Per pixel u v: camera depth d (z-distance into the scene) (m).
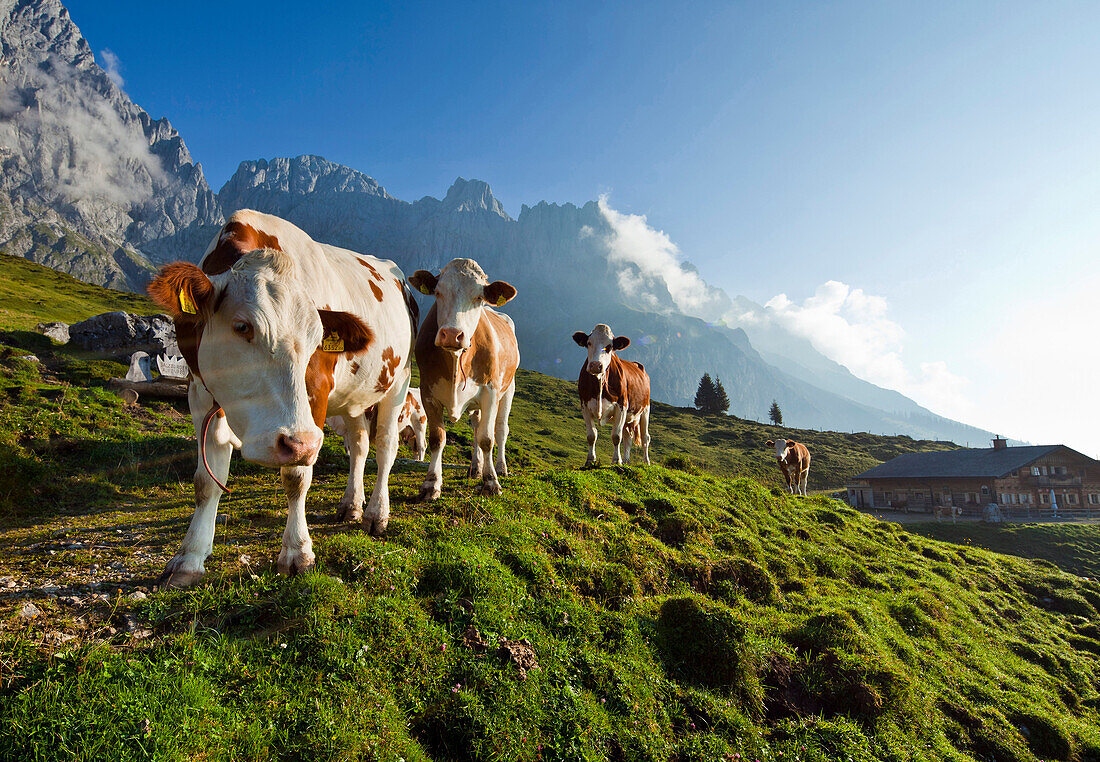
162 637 3.78
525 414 69.62
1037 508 57.31
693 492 12.32
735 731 5.54
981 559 18.30
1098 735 8.56
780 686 6.58
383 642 4.35
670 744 5.02
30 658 3.31
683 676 6.07
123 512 7.32
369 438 7.09
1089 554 35.28
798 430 105.81
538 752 4.27
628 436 16.08
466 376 7.75
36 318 35.72
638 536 8.77
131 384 17.47
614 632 6.10
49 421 10.93
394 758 3.61
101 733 2.97
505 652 4.88
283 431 3.71
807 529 13.56
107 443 10.35
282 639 3.96
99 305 56.00
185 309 3.70
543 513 8.12
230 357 3.83
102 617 3.91
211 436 4.58
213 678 3.55
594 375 13.38
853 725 6.25
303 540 4.77
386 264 6.99
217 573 4.72
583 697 4.95
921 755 6.21
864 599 10.25
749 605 8.36
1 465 7.73
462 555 5.72
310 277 4.97
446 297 7.34
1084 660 11.94
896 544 16.22
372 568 5.01
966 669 9.35
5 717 2.92
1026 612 14.48
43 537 5.92
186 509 7.54
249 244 4.58
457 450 22.03
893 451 91.50
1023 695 9.16
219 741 3.19
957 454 65.44
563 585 6.35
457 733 4.13
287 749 3.36
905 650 8.71
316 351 4.36
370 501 6.30
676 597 6.77
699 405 121.12
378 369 5.83
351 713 3.70
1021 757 7.29
